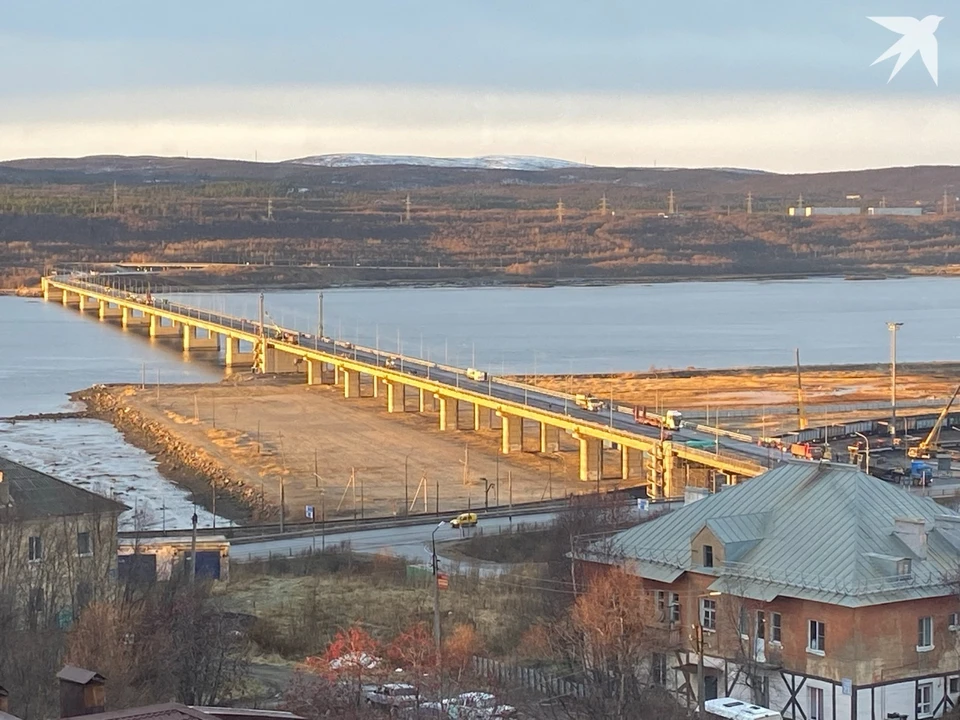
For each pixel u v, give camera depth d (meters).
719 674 98.12
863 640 93.69
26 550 119.56
